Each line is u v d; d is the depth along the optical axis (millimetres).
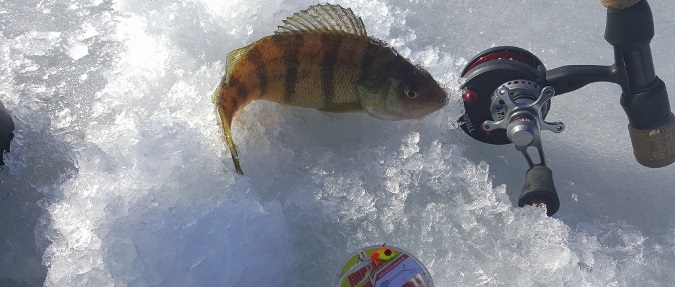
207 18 486
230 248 372
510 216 405
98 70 465
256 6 498
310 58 411
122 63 462
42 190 407
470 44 529
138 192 389
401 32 527
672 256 408
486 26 544
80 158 405
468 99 427
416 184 421
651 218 430
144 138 408
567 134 474
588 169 453
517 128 403
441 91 420
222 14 495
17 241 391
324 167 421
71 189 392
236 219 381
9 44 475
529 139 404
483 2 560
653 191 444
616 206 434
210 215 381
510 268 389
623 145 469
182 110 431
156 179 396
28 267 385
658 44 531
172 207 385
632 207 434
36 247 387
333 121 443
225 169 405
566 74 414
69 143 427
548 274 385
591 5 558
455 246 398
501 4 559
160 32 475
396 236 401
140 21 490
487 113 429
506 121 416
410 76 415
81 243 371
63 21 501
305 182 414
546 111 427
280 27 416
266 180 411
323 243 395
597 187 444
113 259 366
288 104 431
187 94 438
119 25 492
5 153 416
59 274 362
